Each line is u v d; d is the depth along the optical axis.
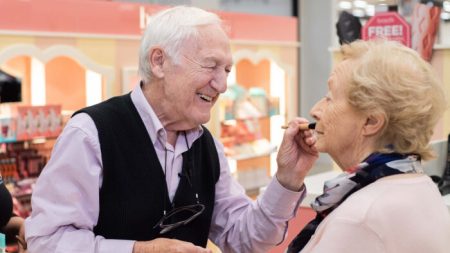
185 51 1.93
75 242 1.85
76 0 5.84
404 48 1.69
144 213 1.96
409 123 1.61
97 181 1.90
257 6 9.71
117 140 1.94
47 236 1.88
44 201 1.90
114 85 6.26
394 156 1.65
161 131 2.01
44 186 1.91
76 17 5.86
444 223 1.61
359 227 1.54
